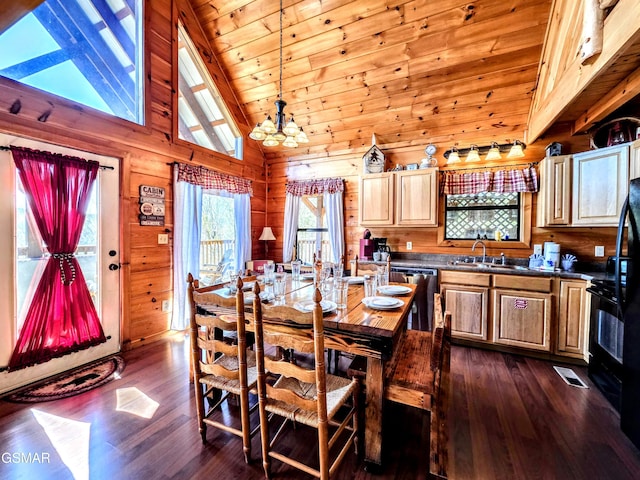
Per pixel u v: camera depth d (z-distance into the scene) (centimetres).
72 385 219
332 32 310
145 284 300
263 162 489
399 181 365
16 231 212
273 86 388
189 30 341
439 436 139
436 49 297
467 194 358
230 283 237
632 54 165
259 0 307
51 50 233
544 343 273
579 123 281
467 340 309
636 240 161
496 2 254
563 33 234
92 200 257
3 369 207
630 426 161
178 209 328
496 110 332
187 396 206
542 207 305
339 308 171
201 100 395
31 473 140
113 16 280
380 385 142
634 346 160
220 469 144
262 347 134
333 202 434
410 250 392
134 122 287
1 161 204
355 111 385
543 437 167
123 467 144
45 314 226
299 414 129
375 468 144
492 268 297
